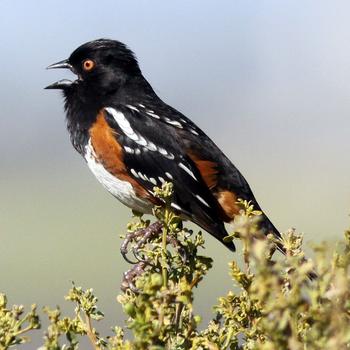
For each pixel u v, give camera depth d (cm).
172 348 648
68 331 620
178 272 748
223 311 659
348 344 495
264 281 492
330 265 498
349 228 536
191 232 779
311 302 500
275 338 491
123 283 883
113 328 639
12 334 602
